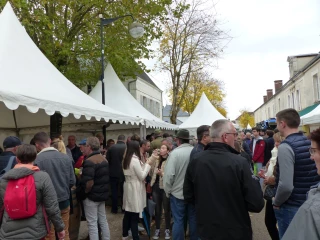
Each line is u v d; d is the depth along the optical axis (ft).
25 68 17.88
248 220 7.87
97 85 36.65
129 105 35.35
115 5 36.78
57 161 11.62
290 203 8.63
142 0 37.29
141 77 76.23
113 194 22.06
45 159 11.40
